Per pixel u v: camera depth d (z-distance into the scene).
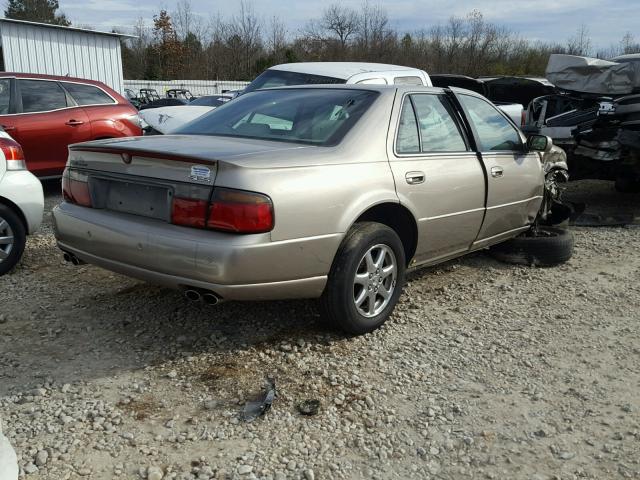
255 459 2.83
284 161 3.49
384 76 8.29
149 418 3.12
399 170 4.09
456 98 4.86
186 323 4.21
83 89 8.76
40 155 8.23
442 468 2.83
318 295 3.76
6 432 2.97
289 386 3.45
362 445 2.97
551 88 12.90
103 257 3.77
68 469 2.73
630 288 5.27
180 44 43.59
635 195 9.70
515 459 2.90
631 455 2.95
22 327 4.12
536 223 6.14
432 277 5.38
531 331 4.31
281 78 8.13
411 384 3.53
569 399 3.43
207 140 3.96
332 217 3.62
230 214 3.26
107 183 3.80
